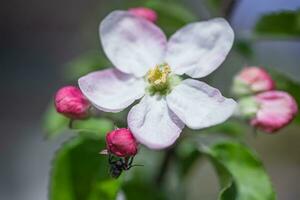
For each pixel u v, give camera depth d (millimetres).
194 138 238
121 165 190
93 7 486
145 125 201
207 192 404
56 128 241
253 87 223
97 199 220
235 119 226
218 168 215
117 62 214
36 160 451
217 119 195
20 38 512
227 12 249
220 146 216
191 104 204
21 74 498
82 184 221
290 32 249
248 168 211
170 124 201
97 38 313
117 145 187
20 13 517
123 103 206
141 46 217
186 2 319
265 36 251
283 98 220
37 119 481
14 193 436
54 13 521
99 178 221
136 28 217
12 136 469
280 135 427
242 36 251
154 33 218
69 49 506
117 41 216
